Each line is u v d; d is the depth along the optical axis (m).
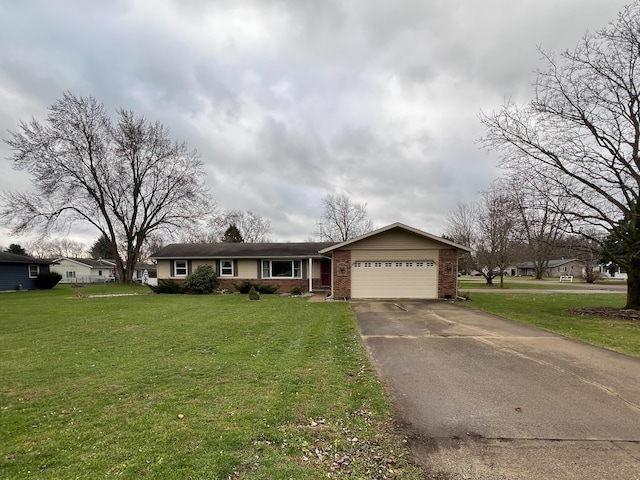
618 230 12.08
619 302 15.98
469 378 5.05
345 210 51.16
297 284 22.75
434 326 9.33
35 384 4.88
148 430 3.44
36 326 9.70
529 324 9.58
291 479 2.64
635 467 2.80
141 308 13.73
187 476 2.66
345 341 7.54
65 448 3.12
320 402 4.15
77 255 76.19
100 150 30.61
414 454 3.03
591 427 3.49
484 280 45.06
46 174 27.98
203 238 49.12
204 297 18.75
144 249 43.16
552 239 12.44
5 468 2.81
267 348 6.95
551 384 4.77
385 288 17.02
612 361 5.89
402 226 16.56
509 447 3.12
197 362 5.95
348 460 2.93
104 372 5.42
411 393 4.46
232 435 3.31
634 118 11.41
